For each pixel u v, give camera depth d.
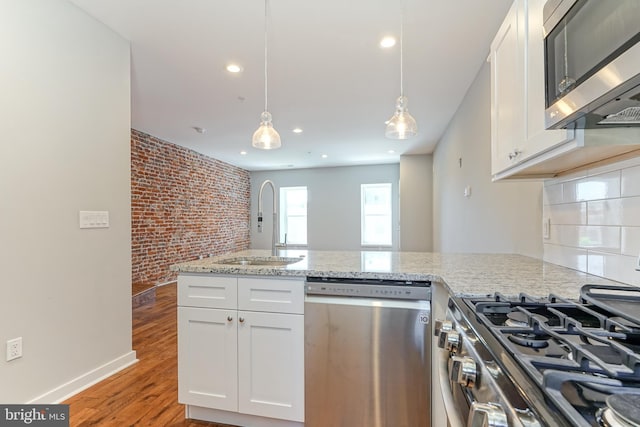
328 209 8.02
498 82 1.59
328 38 2.38
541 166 1.40
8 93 1.69
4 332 1.66
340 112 3.98
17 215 1.72
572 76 0.86
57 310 1.91
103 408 1.87
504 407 0.56
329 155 6.63
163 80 3.07
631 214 1.13
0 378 1.64
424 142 5.50
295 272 1.58
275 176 8.38
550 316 0.89
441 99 3.55
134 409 1.86
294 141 5.47
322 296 1.57
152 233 5.08
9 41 1.70
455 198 4.02
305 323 1.58
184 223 5.91
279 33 2.32
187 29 2.27
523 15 1.28
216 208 7.00
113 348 2.30
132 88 3.26
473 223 3.14
